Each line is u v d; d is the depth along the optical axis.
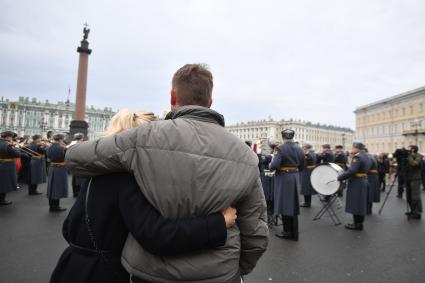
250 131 96.88
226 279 1.19
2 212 6.70
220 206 1.18
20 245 4.49
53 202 6.93
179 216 1.15
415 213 7.57
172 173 1.15
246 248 1.38
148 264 1.15
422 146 53.41
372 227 6.43
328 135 104.12
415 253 4.60
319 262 4.14
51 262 3.86
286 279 3.55
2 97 71.12
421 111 54.50
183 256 1.14
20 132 68.06
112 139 1.25
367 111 71.12
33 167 9.28
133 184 1.24
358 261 4.21
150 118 1.74
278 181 5.50
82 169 1.27
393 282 3.52
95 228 1.32
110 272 1.34
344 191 13.54
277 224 6.72
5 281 3.28
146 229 1.11
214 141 1.23
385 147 64.06
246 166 1.27
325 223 6.78
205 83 1.41
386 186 17.23
